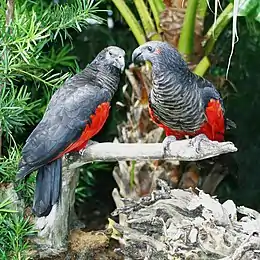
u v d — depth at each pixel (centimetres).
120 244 360
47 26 347
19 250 327
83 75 332
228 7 397
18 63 339
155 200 323
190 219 310
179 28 400
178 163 406
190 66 401
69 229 369
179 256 296
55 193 309
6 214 332
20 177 300
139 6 410
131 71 415
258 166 528
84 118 312
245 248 280
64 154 318
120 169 423
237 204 530
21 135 448
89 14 354
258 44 518
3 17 358
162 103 342
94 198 571
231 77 523
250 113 530
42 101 446
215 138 360
